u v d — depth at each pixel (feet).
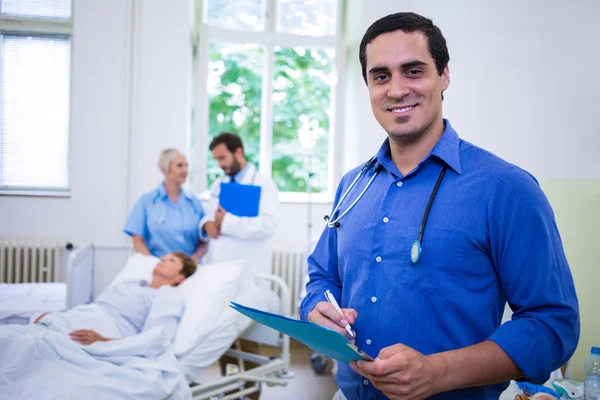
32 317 8.93
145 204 11.42
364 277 3.70
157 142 14.19
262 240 11.13
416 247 3.43
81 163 14.15
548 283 3.13
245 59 15.69
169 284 9.68
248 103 15.75
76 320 8.58
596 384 4.70
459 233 3.36
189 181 15.21
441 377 2.97
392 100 3.52
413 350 2.96
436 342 3.40
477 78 7.16
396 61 3.46
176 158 11.32
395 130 3.56
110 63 14.07
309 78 15.92
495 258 3.33
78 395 6.55
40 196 14.10
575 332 3.18
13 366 6.77
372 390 3.71
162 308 8.88
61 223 14.17
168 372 7.49
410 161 3.77
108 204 14.23
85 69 14.06
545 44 6.06
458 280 3.37
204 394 8.16
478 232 3.33
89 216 14.21
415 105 3.50
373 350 3.58
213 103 15.61
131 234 11.42
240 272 9.51
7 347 6.92
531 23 6.27
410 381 2.87
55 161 14.71
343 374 4.00
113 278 14.26
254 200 10.91
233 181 11.48
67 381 6.71
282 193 15.89
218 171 15.53
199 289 9.18
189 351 8.48
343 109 15.69
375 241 3.70
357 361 2.99
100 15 14.02
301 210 15.46
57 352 7.23
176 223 11.32
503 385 3.63
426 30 3.48
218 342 8.76
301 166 16.01
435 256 3.41
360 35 13.92
